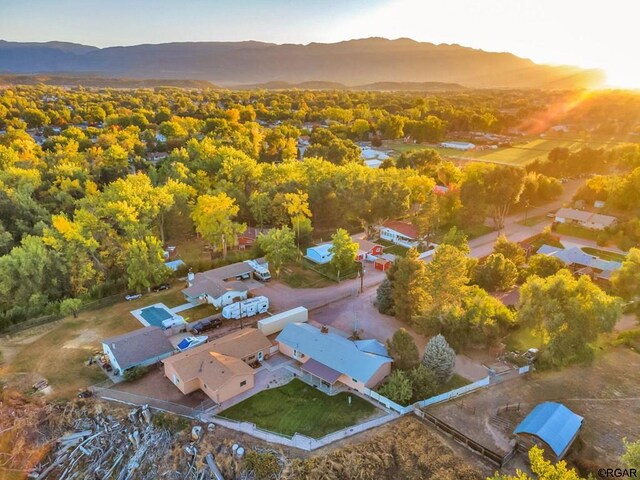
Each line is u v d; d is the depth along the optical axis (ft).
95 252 248.93
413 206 362.94
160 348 173.99
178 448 137.39
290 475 126.41
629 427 145.38
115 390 157.48
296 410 149.18
